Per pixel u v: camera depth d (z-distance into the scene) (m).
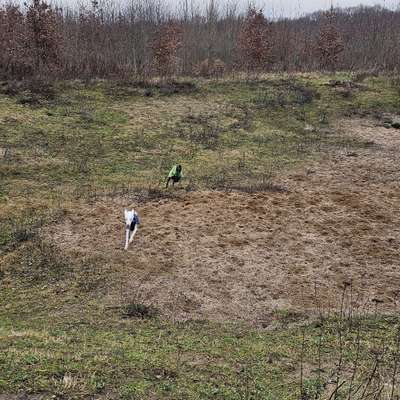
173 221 11.95
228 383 5.95
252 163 16.50
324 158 17.30
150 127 19.16
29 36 23.92
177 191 13.73
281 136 19.45
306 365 6.73
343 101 23.39
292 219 12.36
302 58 32.19
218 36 35.44
